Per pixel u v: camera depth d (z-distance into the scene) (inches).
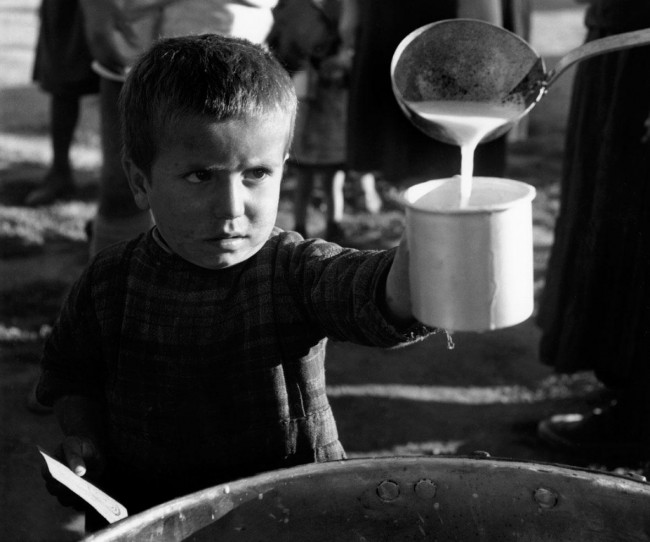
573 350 109.7
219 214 49.4
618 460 113.9
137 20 107.3
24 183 222.1
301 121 176.6
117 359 55.9
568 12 400.5
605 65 103.5
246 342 53.9
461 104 47.1
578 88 109.0
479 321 38.6
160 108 49.0
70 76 201.9
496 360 143.6
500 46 47.2
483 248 38.0
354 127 156.3
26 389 132.8
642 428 111.7
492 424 124.7
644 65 99.2
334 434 56.4
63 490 51.4
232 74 49.2
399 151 152.9
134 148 51.9
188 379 54.4
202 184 49.6
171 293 54.6
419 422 125.0
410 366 141.9
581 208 108.0
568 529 44.4
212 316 54.1
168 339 54.4
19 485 110.3
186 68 49.6
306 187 181.2
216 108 48.1
